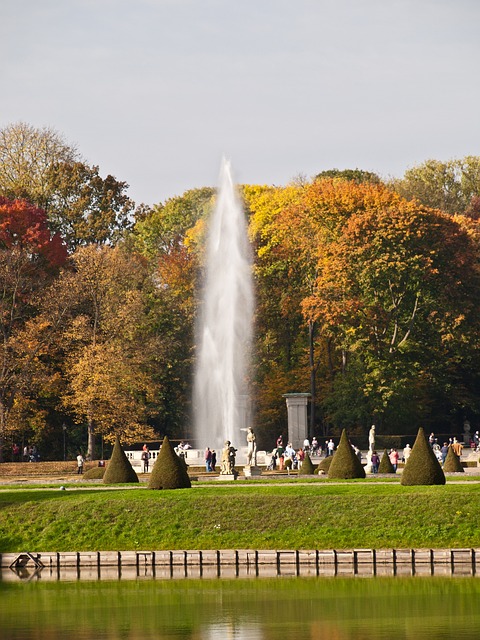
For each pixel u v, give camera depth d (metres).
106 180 165.50
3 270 121.75
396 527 69.44
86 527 72.19
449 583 60.03
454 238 134.75
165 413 136.25
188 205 170.50
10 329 121.75
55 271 137.75
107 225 160.62
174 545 70.00
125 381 118.44
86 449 132.75
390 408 133.00
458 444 116.38
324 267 134.62
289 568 66.75
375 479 86.50
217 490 77.12
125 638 48.84
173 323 137.62
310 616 52.50
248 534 70.31
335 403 135.88
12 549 71.12
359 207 140.62
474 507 70.25
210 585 61.56
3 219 138.38
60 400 128.50
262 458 117.94
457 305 135.25
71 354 121.06
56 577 65.75
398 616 51.88
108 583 63.03
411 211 133.00
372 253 132.75
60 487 86.38
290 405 133.50
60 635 49.69
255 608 54.69
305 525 70.50
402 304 135.25
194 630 50.19
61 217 158.75
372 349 133.38
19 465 110.19
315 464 118.31
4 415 117.50
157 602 56.88
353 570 65.62
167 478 79.56
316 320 138.12
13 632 50.53
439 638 47.06
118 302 123.88
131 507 73.38
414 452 78.06
